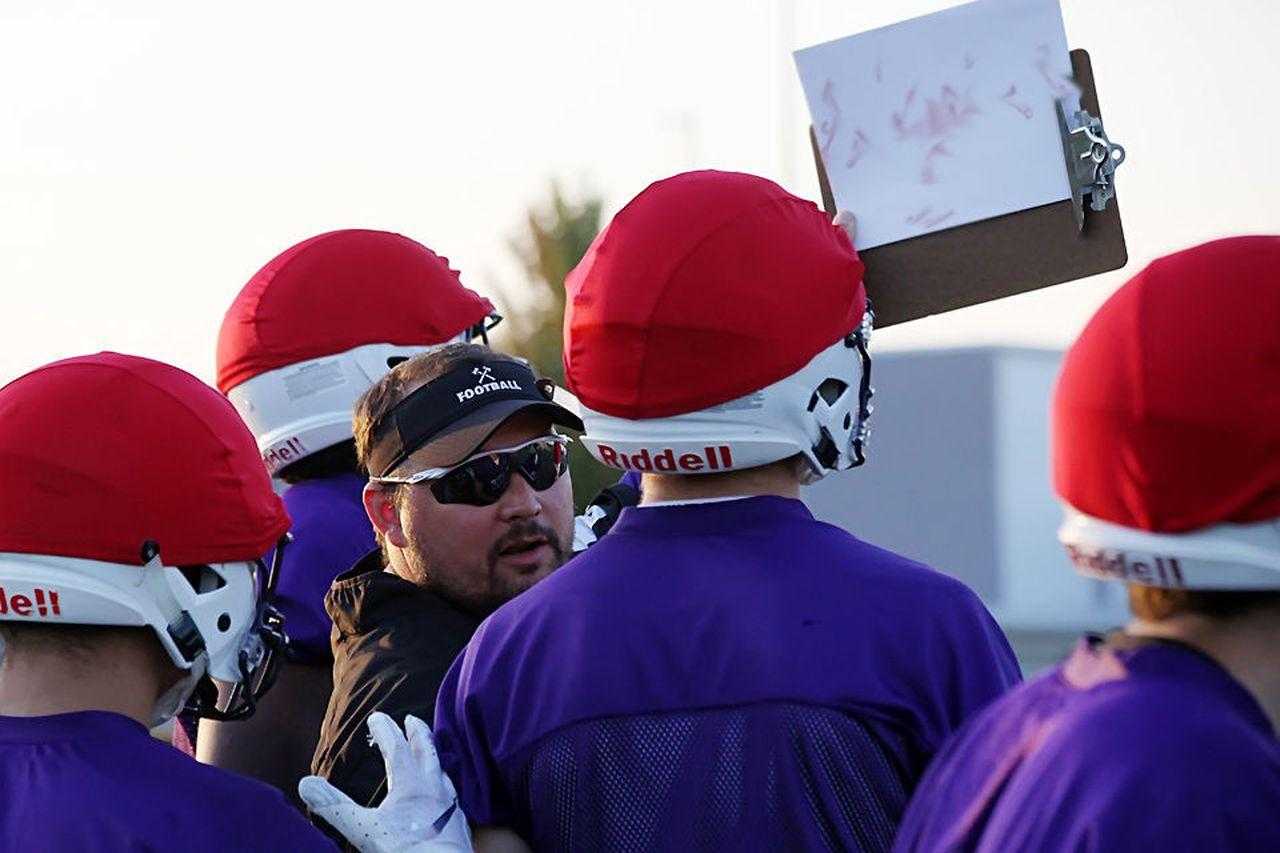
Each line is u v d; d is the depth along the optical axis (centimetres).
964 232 1126
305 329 1520
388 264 1549
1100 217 1114
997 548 5919
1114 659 717
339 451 1520
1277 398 688
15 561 897
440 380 1249
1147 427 703
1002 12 1113
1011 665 973
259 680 1017
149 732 925
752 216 956
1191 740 664
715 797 918
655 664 939
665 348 945
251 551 944
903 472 6028
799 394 955
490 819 994
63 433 906
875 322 1145
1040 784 688
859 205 1143
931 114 1131
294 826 899
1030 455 5956
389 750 1002
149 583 909
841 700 915
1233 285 702
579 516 1501
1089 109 1118
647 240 957
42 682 902
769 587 940
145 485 905
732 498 976
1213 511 698
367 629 1205
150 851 854
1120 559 724
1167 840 649
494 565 1240
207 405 946
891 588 944
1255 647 715
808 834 908
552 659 966
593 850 941
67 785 863
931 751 927
